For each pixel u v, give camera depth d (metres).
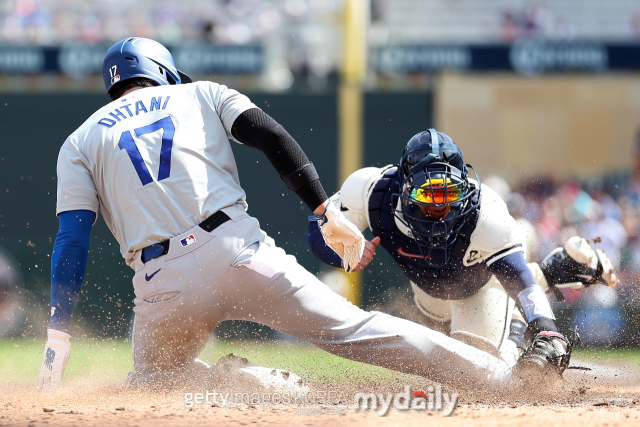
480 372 11.34
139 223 10.62
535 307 12.48
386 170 13.70
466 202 12.38
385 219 13.30
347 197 13.64
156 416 9.26
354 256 11.28
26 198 42.22
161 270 10.52
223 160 11.12
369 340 11.16
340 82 43.22
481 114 48.00
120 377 16.14
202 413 9.52
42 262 36.94
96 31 48.09
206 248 10.46
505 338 14.74
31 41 45.03
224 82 43.97
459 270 13.34
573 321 30.94
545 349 11.59
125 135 10.80
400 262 13.91
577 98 49.25
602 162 49.62
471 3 50.28
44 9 49.28
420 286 14.41
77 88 44.38
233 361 12.11
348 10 42.97
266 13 49.09
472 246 12.86
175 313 10.70
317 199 10.96
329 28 48.44
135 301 11.20
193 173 10.68
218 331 32.53
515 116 48.81
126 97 11.33
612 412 9.71
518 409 10.03
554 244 37.22
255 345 29.84
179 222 10.57
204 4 49.59
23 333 35.88
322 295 11.12
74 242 10.84
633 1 50.41
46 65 42.38
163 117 10.95
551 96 49.06
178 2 49.81
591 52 42.91
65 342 11.01
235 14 49.25
